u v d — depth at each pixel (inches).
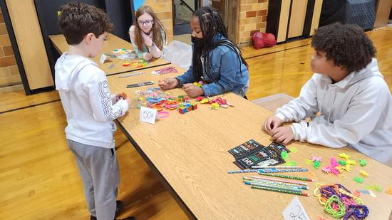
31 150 88.7
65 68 42.3
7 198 69.8
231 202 31.6
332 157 38.9
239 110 53.0
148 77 72.2
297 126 43.1
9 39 124.0
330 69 40.8
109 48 103.0
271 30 206.1
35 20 120.0
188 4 278.8
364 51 38.3
